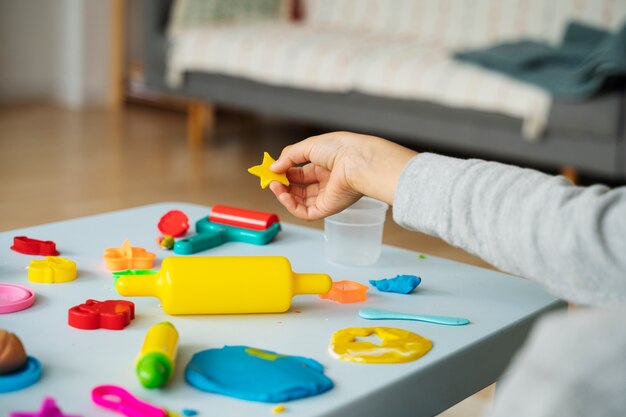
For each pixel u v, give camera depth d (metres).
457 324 0.70
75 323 0.66
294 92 2.88
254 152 3.14
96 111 3.87
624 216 0.44
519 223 0.50
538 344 0.34
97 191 2.45
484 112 2.41
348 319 0.71
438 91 2.48
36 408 0.52
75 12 3.94
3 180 2.52
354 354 0.62
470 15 3.17
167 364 0.56
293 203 0.77
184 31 3.21
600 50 2.26
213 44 3.08
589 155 2.26
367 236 0.87
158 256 0.86
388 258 0.91
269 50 2.92
